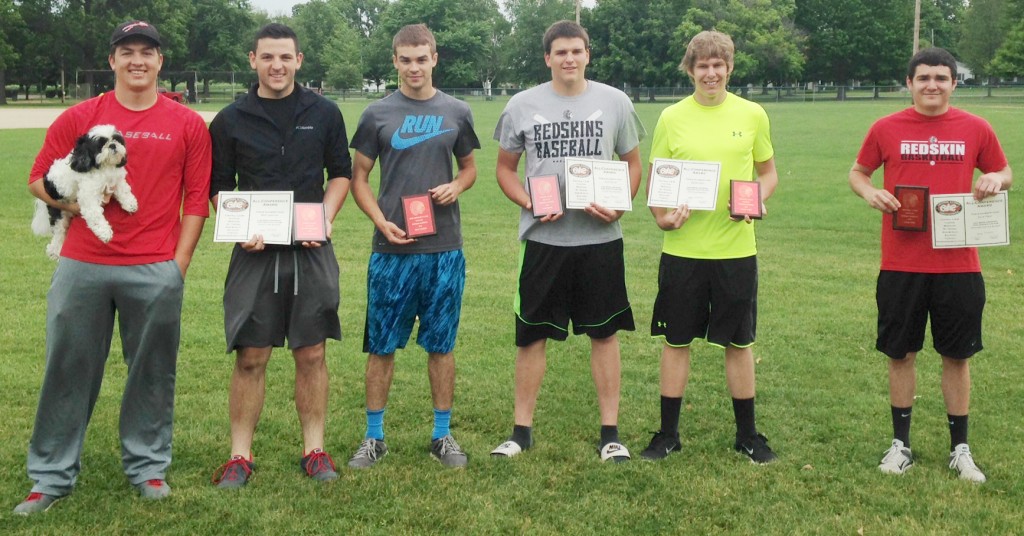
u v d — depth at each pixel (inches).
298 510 171.0
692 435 213.8
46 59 2709.2
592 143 198.8
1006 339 285.6
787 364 264.1
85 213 163.5
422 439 209.9
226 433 210.2
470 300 339.0
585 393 243.3
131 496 175.8
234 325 183.6
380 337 197.6
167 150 172.2
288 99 184.4
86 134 164.2
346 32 3683.6
